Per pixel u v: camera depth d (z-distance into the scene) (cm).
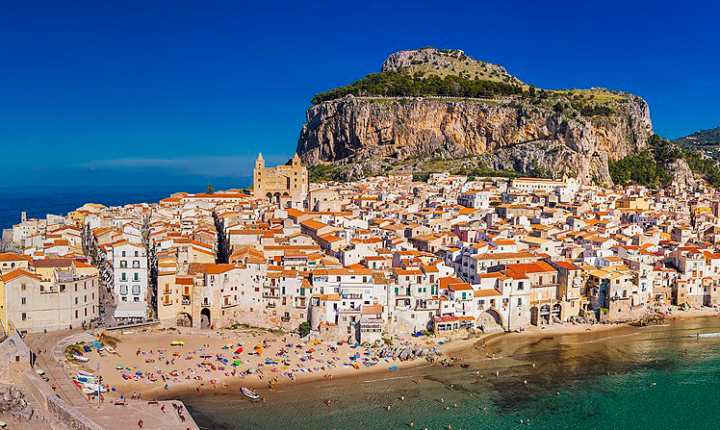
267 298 17575
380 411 13038
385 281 17350
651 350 17325
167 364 14812
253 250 19250
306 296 17438
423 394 13988
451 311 18012
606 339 18175
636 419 13050
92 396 12688
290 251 19600
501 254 19838
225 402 13188
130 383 13662
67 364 13912
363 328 16588
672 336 18600
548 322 19462
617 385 14788
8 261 17300
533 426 12644
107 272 19425
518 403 13688
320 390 14000
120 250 17738
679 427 12738
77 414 11388
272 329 17550
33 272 16462
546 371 15588
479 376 15112
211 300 17338
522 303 18800
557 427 12644
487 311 18650
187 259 19375
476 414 13100
